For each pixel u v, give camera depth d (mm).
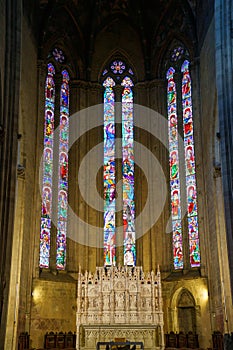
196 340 26312
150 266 29422
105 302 24734
